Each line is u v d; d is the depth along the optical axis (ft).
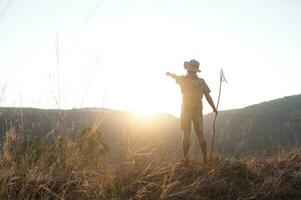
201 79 26.02
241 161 25.91
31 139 16.33
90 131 16.97
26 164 16.40
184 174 21.35
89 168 17.71
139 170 19.01
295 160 27.35
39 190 16.40
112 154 18.21
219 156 26.27
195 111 25.13
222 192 20.56
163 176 19.79
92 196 16.08
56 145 16.52
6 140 15.20
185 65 26.40
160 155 21.06
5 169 15.26
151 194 17.72
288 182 23.18
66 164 16.85
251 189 21.53
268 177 23.48
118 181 17.84
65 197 15.74
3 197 15.05
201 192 20.08
